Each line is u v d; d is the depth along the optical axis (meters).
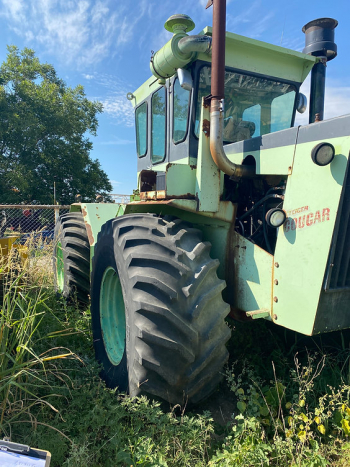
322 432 2.11
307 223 2.02
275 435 2.09
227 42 2.99
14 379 2.24
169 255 2.24
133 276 2.25
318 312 1.98
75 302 4.04
